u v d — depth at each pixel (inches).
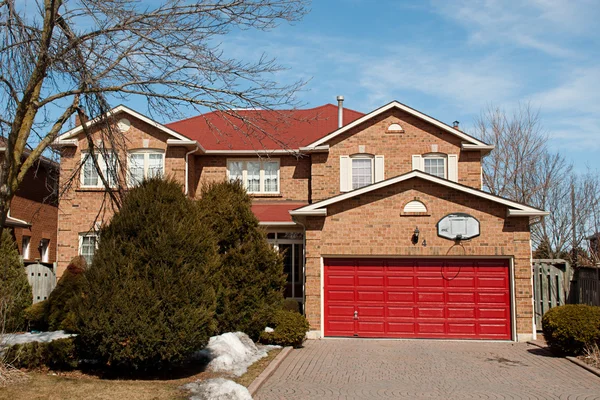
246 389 424.5
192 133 1085.1
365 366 565.6
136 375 478.6
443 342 735.7
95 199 946.1
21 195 1032.2
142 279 461.1
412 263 775.1
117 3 455.8
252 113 512.4
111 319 448.8
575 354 611.5
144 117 951.0
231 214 669.9
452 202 769.6
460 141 964.6
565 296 830.5
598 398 438.6
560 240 1401.3
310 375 519.8
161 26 453.7
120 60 468.8
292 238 976.3
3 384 419.8
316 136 1066.1
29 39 442.0
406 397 438.9
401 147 969.5
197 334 466.3
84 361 498.9
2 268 672.4
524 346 700.0
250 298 661.9
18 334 640.4
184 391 426.9
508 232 760.3
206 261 496.7
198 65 460.8
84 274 469.1
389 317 769.6
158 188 496.4
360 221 778.2
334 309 776.3
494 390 464.1
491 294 762.8
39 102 468.1
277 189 1023.6
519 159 1481.3
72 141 933.2
